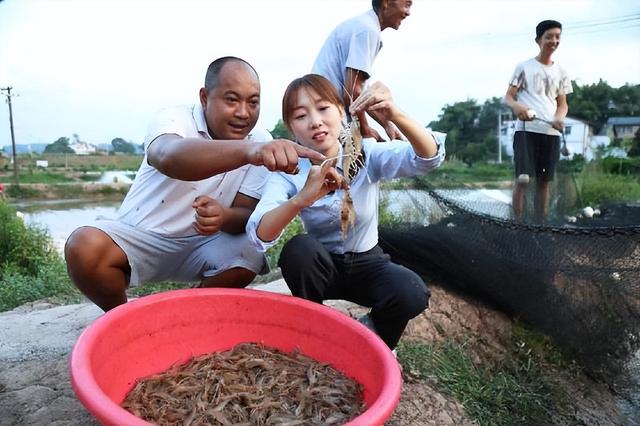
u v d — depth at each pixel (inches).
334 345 77.5
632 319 116.3
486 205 134.3
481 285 136.1
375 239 98.0
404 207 142.3
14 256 277.4
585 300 119.6
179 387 69.7
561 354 133.0
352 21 126.4
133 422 48.9
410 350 117.0
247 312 82.4
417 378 108.9
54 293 203.0
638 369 124.1
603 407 123.3
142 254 97.2
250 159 68.9
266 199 85.5
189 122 91.8
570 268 115.3
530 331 137.9
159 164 78.7
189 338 80.0
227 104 89.5
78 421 83.5
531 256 118.8
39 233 295.0
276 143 68.4
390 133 108.3
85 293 97.1
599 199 147.2
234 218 95.0
